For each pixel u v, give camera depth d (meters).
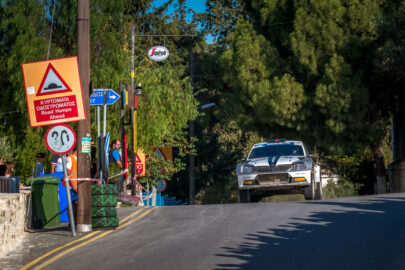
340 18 29.67
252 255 8.45
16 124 21.11
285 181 16.67
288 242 9.29
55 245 10.42
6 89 20.89
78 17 11.73
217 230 10.93
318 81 30.39
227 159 47.38
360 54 29.19
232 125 50.84
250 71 33.03
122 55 22.03
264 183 16.75
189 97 27.48
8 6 20.44
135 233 11.29
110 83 21.31
